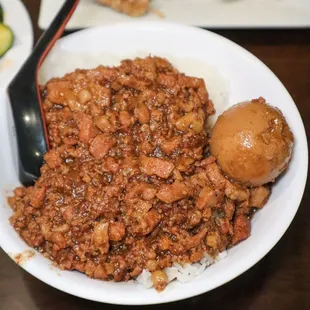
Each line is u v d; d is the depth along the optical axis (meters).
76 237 0.25
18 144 0.29
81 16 0.39
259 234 0.25
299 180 0.26
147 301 0.23
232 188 0.26
